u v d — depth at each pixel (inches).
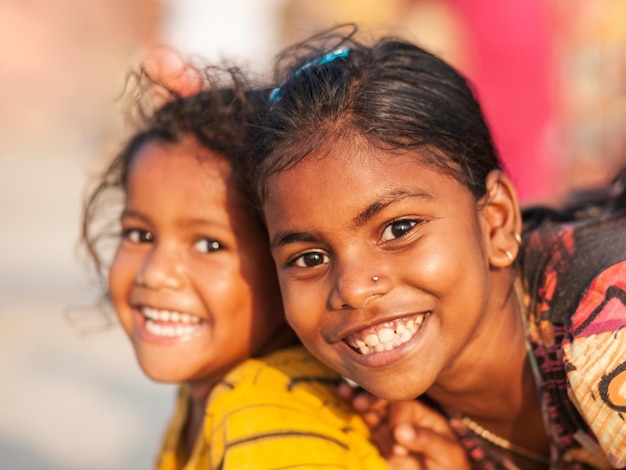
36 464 128.7
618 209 84.4
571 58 185.6
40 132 661.9
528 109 173.0
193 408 85.8
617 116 181.3
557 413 70.1
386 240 61.9
